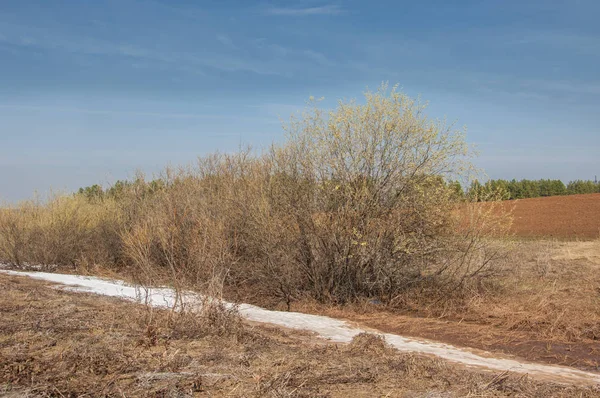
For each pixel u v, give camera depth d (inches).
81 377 210.5
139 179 771.4
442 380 221.5
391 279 492.4
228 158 684.7
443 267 498.3
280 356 256.7
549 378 263.6
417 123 497.0
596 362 308.8
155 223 584.1
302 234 506.9
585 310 416.5
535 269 614.5
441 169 500.1
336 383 213.5
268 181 565.3
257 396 192.9
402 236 486.9
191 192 649.6
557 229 1268.5
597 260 692.7
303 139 526.3
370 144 497.7
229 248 525.3
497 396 205.2
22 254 692.1
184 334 294.7
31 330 282.5
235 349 267.3
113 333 283.7
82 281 531.2
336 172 502.9
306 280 514.0
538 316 403.5
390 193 500.1
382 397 198.1
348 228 484.7
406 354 270.5
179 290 352.2
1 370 211.0
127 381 207.3
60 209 719.7
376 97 502.3
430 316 439.8
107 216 722.8
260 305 492.1
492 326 394.6
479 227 498.3
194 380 206.5
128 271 609.9
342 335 350.9
